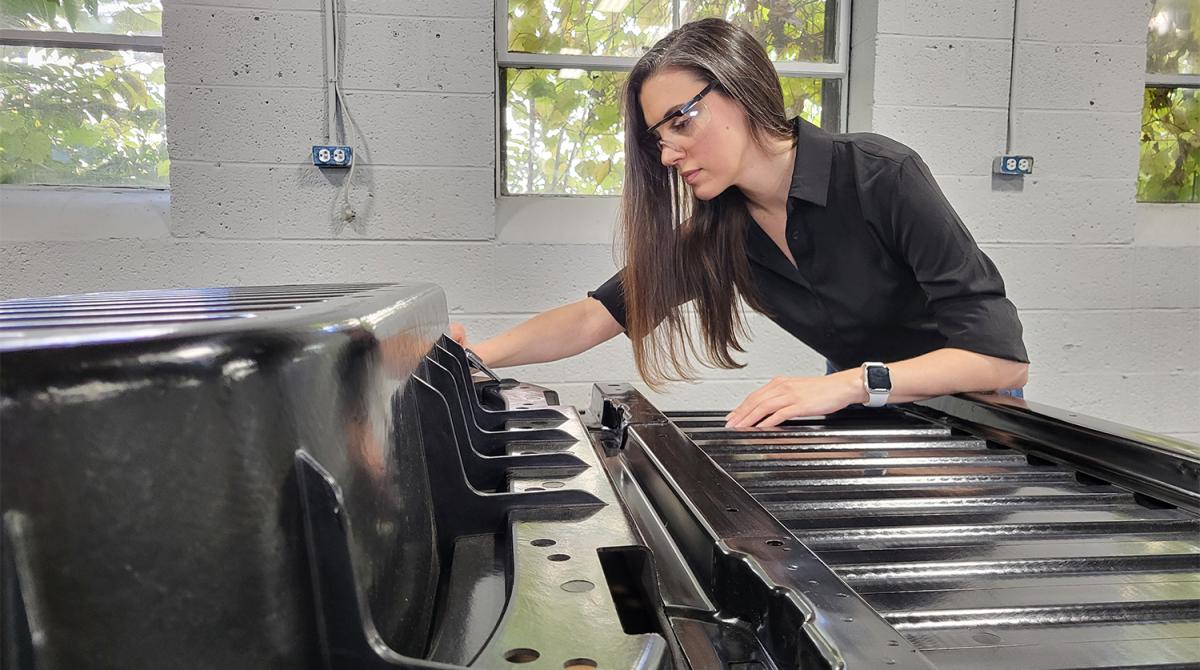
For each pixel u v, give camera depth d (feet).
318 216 6.41
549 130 7.09
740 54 3.63
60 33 6.39
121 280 6.24
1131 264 7.29
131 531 0.67
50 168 6.55
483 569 1.20
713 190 3.80
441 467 1.34
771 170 3.85
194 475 0.68
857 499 2.00
